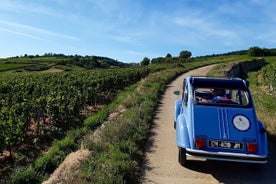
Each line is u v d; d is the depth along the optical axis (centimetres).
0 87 2598
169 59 12175
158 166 855
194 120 802
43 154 1062
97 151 895
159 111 1608
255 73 6850
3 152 1090
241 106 827
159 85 2661
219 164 887
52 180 724
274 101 2211
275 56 12850
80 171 744
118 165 756
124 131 1045
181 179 777
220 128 780
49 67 11400
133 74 3894
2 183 794
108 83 2775
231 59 10881
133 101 1689
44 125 1485
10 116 1180
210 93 887
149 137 1125
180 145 801
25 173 795
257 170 850
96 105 2105
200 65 7719
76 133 1198
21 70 10238
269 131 1146
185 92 970
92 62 13175
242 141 759
